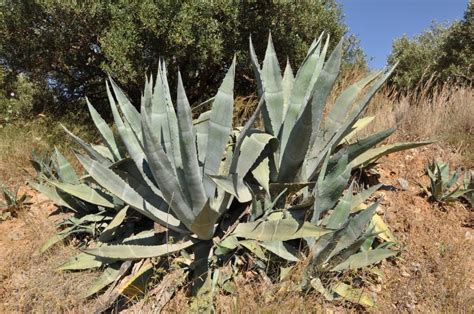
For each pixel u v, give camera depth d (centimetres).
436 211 412
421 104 602
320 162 374
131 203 332
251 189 344
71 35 696
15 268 363
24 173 541
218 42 677
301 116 303
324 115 579
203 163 358
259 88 376
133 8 657
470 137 531
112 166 353
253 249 315
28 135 649
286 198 358
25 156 575
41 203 463
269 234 312
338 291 307
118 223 341
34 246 382
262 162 354
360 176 438
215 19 684
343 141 424
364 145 371
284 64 762
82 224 393
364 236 303
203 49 676
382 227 369
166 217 339
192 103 815
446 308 311
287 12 708
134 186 361
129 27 651
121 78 658
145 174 356
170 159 345
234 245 319
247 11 699
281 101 373
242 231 328
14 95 792
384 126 555
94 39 720
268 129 378
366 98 360
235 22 688
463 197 429
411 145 390
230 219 351
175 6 655
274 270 326
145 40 670
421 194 434
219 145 327
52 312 317
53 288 334
